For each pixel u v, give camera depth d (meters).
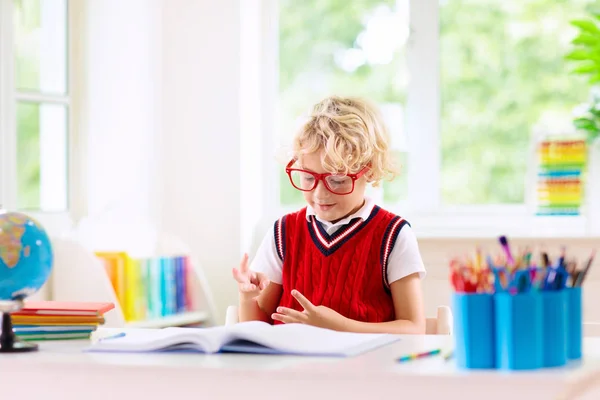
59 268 2.44
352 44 3.21
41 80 2.73
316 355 1.10
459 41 3.13
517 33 3.10
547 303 1.03
